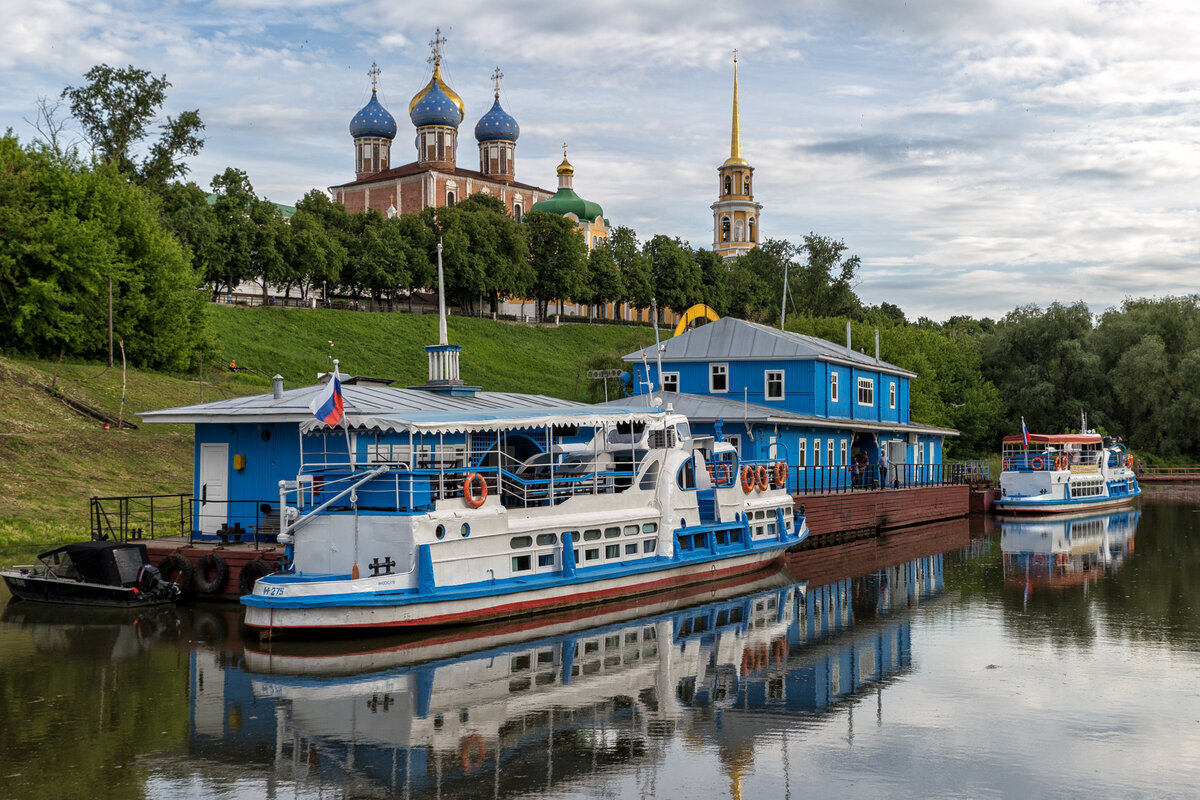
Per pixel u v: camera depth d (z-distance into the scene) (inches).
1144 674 901.8
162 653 924.6
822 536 1830.7
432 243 4424.2
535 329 4736.7
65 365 2370.8
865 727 746.8
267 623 949.8
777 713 777.6
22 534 1421.0
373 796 607.2
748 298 5787.4
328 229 4227.4
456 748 690.2
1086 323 4003.4
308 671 871.7
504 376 3993.6
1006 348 4033.0
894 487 2202.3
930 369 3398.1
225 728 724.0
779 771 656.4
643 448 1250.0
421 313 4377.5
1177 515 2501.2
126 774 636.1
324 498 1038.4
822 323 3570.4
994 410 3678.6
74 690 810.2
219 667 880.3
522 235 4783.5
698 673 893.8
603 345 4859.7
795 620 1132.5
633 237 5408.5
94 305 2532.0
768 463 1558.8
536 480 1119.6
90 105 3368.6
